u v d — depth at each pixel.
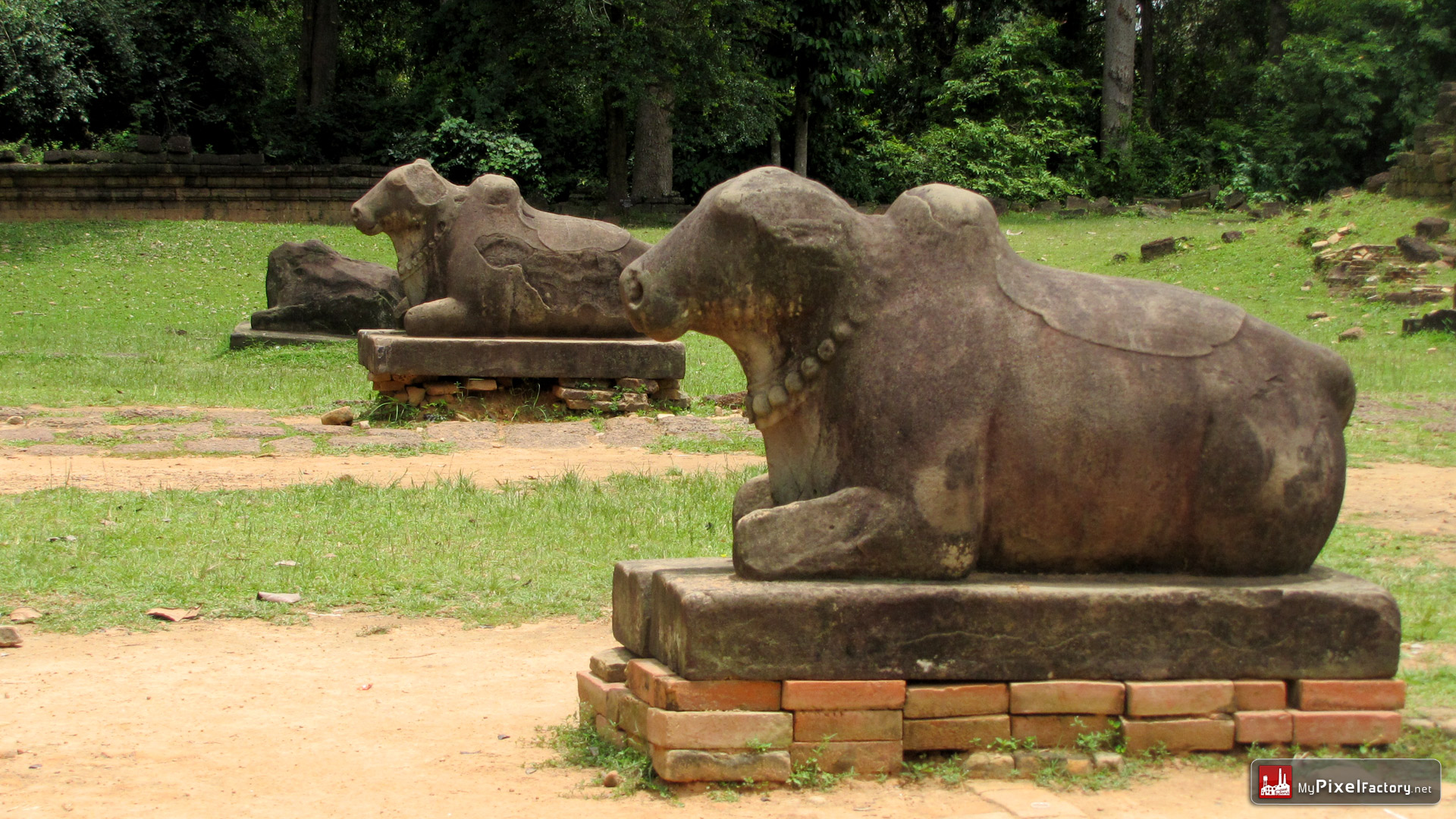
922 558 3.70
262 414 11.30
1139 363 3.76
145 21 29.16
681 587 3.64
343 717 4.31
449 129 26.92
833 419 3.82
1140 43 41.12
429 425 10.71
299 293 15.65
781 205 3.79
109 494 7.71
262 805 3.47
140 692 4.54
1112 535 3.81
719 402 11.86
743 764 3.53
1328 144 30.83
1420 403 11.61
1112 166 32.50
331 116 29.33
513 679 4.77
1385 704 3.74
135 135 27.98
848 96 29.83
